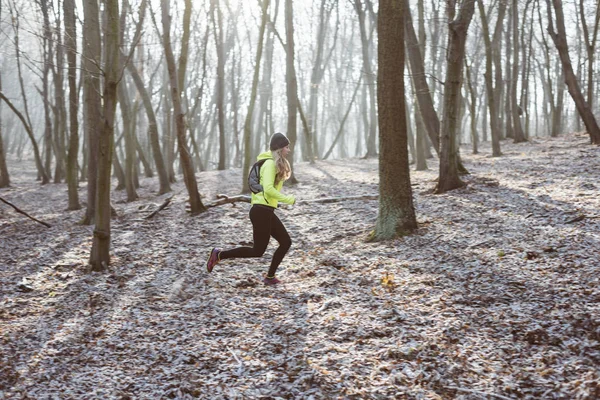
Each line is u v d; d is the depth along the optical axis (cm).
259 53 1404
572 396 330
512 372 368
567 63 1638
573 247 599
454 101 1085
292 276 645
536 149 1836
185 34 1127
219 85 2545
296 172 2058
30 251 888
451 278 567
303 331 466
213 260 602
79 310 557
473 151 2017
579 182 990
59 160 2456
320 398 355
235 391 369
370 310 502
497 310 467
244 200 1156
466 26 1042
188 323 506
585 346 383
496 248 650
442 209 933
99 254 726
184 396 366
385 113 773
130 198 1575
